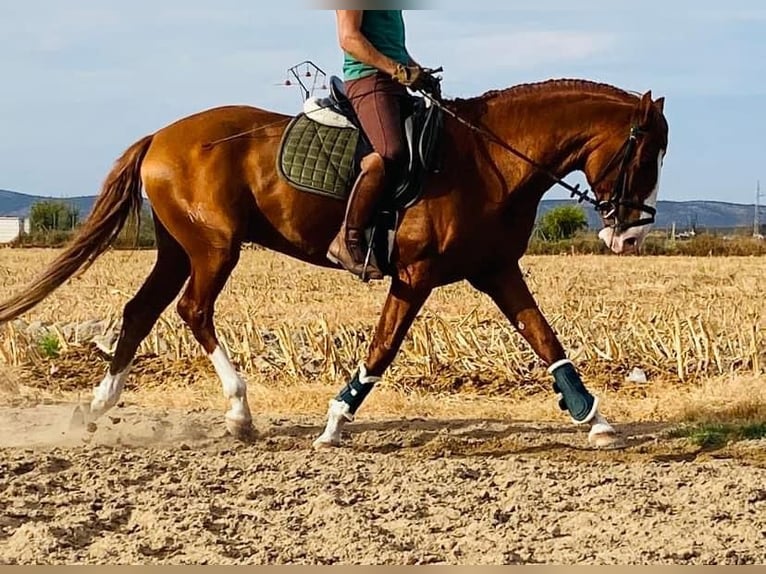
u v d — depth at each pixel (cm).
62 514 604
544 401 1073
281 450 789
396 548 558
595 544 564
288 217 768
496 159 752
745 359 1233
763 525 595
